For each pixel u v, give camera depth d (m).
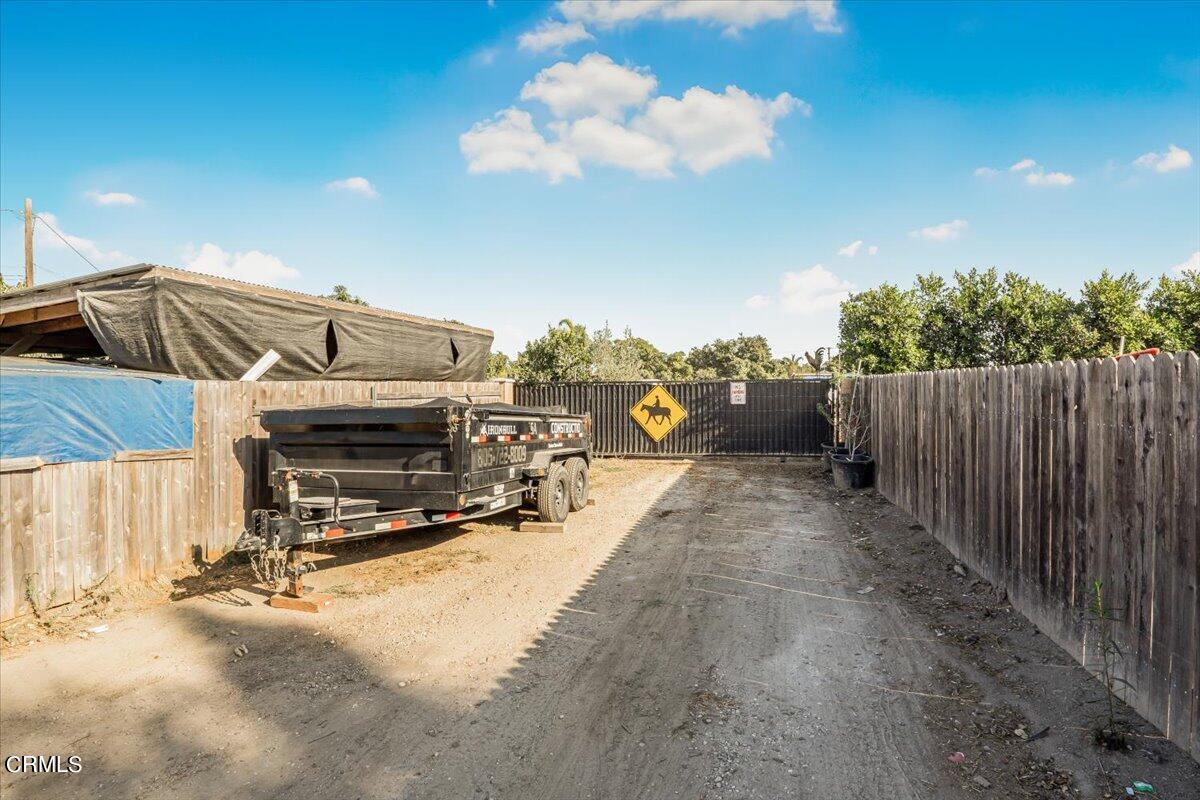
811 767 3.57
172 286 8.16
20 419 5.47
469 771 3.55
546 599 6.39
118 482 6.32
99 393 6.14
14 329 9.44
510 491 8.58
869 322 20.38
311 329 10.35
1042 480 5.20
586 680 4.63
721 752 3.72
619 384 18.91
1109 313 17.75
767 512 10.75
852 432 13.97
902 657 4.96
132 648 5.15
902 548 8.09
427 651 5.14
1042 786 3.36
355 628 5.62
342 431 7.28
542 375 21.19
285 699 4.35
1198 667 3.40
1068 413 4.77
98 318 7.77
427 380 13.81
